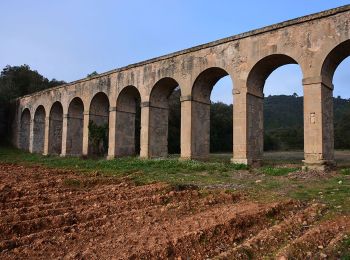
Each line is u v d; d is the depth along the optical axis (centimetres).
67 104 3278
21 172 1759
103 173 1725
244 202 1012
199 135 2219
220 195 1092
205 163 1958
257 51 1875
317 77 1639
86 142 2984
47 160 2686
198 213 901
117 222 824
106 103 3131
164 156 2555
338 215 820
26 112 4088
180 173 1717
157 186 1256
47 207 971
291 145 5806
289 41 1752
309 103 1653
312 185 1263
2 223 784
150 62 2472
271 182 1376
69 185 1345
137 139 4162
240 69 1942
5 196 1095
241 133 1900
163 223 814
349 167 1684
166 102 2603
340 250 597
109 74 2822
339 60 1730
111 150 2725
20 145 4056
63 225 821
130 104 2853
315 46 1659
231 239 693
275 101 11062
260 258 591
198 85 2222
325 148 1639
